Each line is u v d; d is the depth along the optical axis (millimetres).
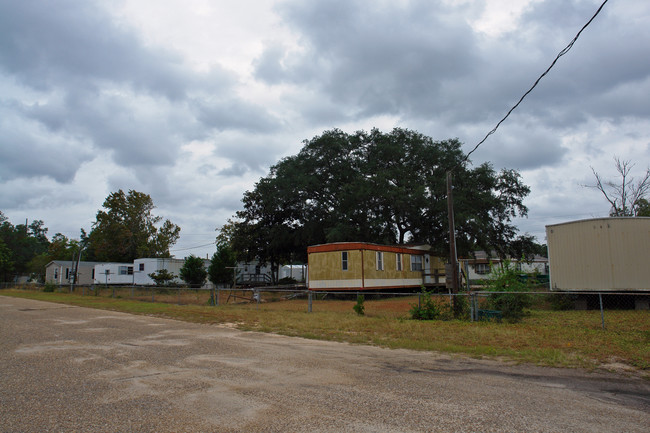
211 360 8133
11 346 9688
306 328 12594
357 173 42094
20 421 4715
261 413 5008
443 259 37812
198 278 38969
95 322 14594
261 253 49656
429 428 4492
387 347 9570
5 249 69125
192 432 4398
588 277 19188
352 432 4395
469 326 12172
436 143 40719
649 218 18516
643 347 8836
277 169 44375
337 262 27672
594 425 4574
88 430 4449
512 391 5949
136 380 6574
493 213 39844
